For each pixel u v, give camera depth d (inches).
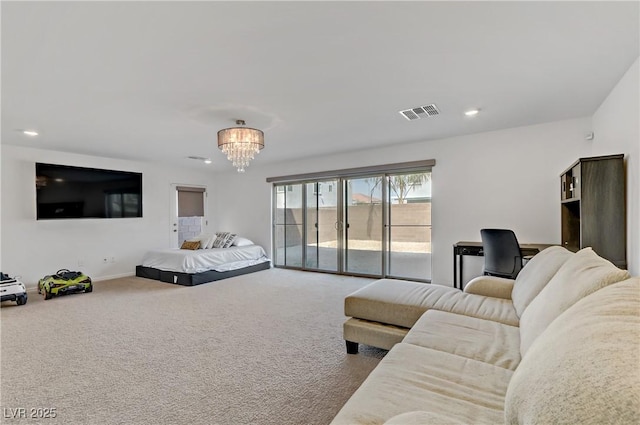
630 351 24.7
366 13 63.7
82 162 200.2
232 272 213.0
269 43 74.4
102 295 165.3
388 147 190.7
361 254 212.7
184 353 95.3
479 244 153.1
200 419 64.7
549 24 68.1
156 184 240.4
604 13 64.3
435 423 31.8
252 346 100.3
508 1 60.5
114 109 117.0
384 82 97.0
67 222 195.0
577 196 105.0
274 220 257.0
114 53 77.6
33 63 81.7
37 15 62.0
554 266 72.1
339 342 103.3
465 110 124.3
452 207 170.2
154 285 189.0
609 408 21.5
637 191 86.3
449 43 75.5
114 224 216.4
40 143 169.9
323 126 142.5
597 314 33.7
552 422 23.7
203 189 275.3
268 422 63.8
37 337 107.7
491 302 85.9
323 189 229.3
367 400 43.4
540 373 28.7
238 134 131.6
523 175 150.6
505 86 101.4
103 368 85.8
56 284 161.0
